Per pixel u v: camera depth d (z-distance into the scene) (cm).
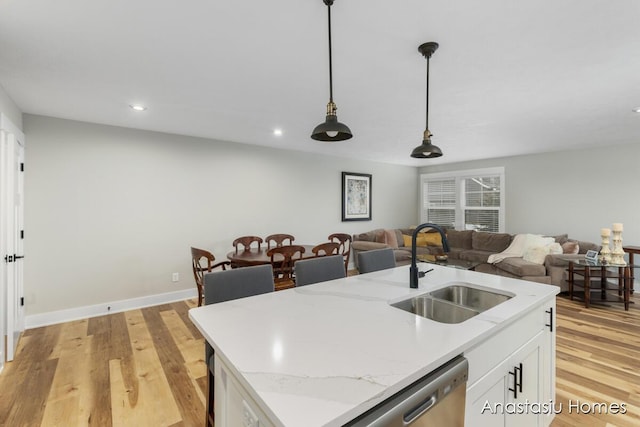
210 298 175
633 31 170
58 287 335
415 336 119
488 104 288
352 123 351
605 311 375
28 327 319
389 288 190
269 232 492
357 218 611
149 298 391
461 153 546
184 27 168
